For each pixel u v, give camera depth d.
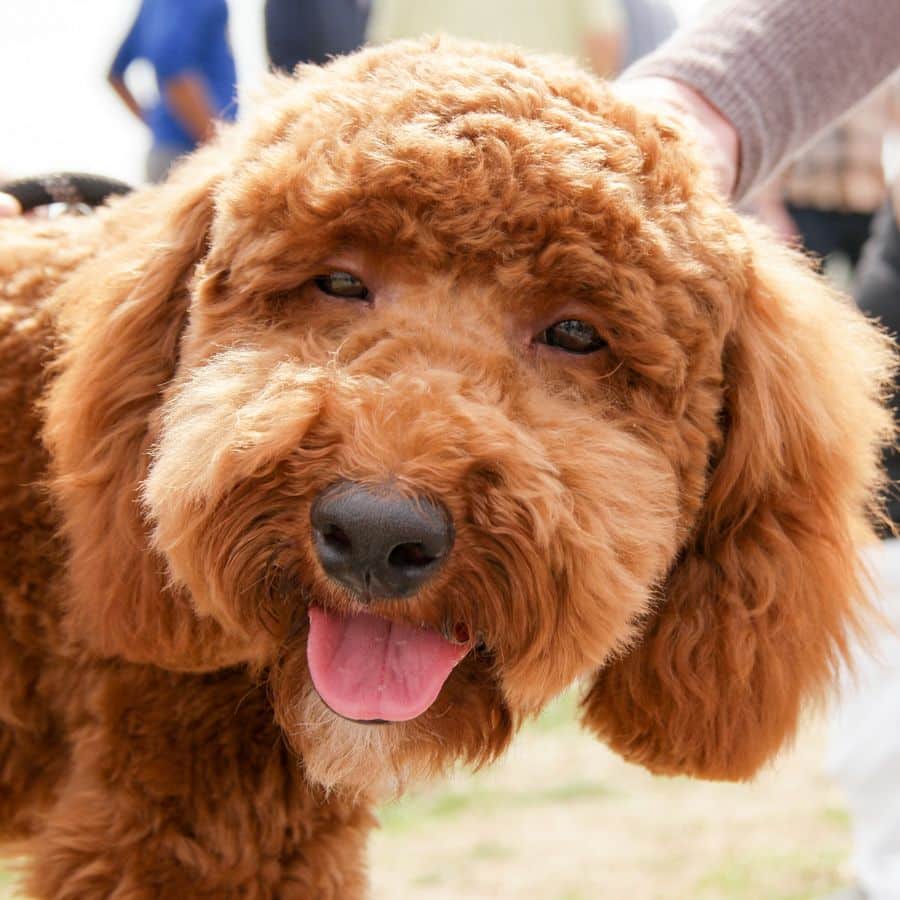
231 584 0.49
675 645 0.55
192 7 1.23
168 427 0.52
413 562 0.47
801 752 1.18
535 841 0.97
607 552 0.50
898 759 0.78
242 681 0.54
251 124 0.55
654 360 0.52
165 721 0.54
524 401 0.50
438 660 0.50
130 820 0.54
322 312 0.52
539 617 0.49
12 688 0.58
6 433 0.57
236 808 0.55
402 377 0.49
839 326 0.59
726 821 1.01
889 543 0.76
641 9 1.54
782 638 0.55
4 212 0.65
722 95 0.63
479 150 0.50
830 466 0.56
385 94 0.52
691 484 0.54
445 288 0.51
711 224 0.53
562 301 0.51
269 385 0.50
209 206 0.55
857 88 0.68
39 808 0.59
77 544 0.54
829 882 0.86
